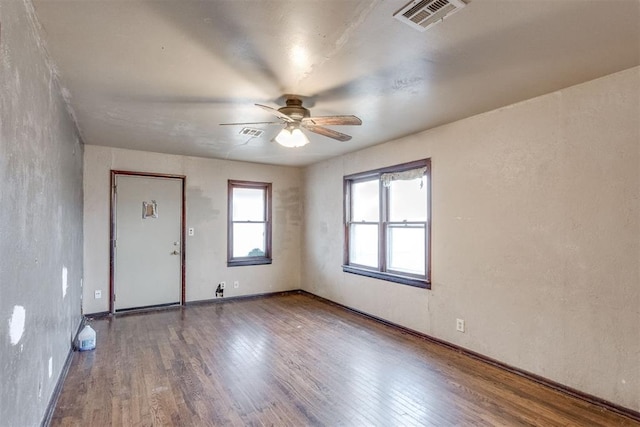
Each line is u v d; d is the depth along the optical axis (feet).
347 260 17.15
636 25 6.09
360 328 13.99
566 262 8.85
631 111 7.77
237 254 19.31
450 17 5.90
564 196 8.90
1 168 4.63
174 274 17.31
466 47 6.91
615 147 8.02
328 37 6.57
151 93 9.28
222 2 5.50
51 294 8.04
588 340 8.43
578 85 8.65
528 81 8.49
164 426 7.34
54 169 8.39
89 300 15.30
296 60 7.47
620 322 7.93
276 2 5.51
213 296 18.31
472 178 11.17
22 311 5.69
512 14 5.80
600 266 8.25
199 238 17.95
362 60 7.47
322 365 10.43
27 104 5.89
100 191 15.56
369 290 15.55
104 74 8.13
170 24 6.13
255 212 19.93
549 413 7.88
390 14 5.82
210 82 8.60
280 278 20.42
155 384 9.16
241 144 15.17
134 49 7.00
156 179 16.89
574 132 8.72
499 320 10.35
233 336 12.94
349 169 16.99
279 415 7.78
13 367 5.23
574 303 8.70
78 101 9.85
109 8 5.65
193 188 17.81
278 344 12.16
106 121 11.77
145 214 16.61
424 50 7.03
